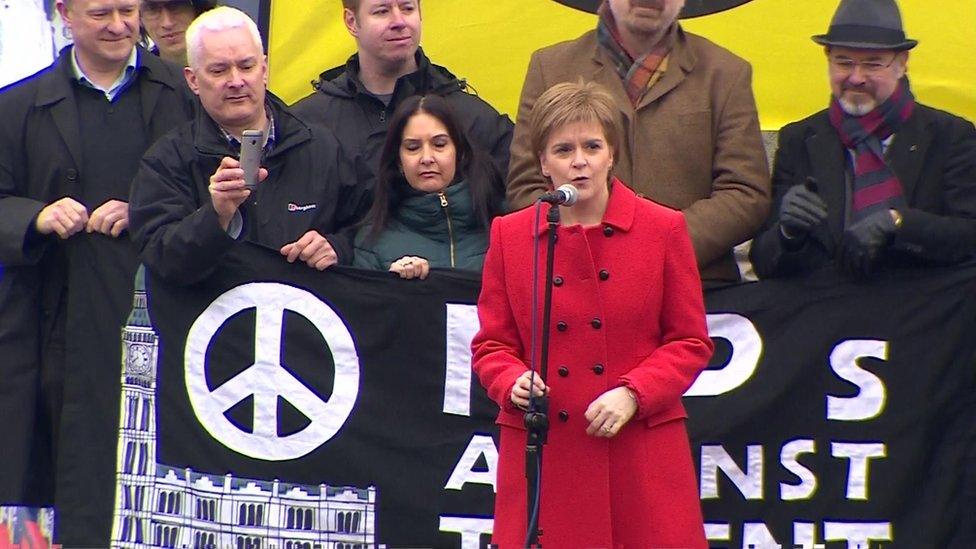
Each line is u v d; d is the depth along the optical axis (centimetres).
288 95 1800
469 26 1789
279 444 1435
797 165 1452
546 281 1183
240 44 1448
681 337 1221
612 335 1215
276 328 1437
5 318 1462
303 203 1465
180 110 1536
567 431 1212
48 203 1491
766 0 1753
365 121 1587
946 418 1392
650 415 1209
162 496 1442
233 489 1434
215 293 1438
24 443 1461
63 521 1450
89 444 1451
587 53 1493
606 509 1205
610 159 1220
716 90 1468
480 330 1253
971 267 1388
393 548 1426
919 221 1356
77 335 1453
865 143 1419
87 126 1507
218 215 1378
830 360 1401
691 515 1209
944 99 1744
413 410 1430
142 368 1445
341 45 1806
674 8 1455
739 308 1408
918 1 1744
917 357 1392
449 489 1426
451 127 1466
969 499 1389
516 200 1442
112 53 1503
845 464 1397
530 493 1177
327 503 1430
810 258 1407
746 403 1402
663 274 1224
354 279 1433
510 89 1789
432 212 1456
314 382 1434
